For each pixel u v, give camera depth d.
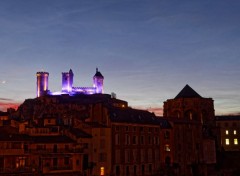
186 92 173.12
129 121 116.25
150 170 121.25
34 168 89.06
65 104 198.62
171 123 133.00
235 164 153.75
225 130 196.75
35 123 122.50
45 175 91.12
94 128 107.06
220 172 145.00
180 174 130.75
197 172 138.38
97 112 115.19
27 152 91.75
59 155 95.62
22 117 184.25
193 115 165.00
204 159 143.50
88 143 105.56
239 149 193.00
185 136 136.50
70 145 99.38
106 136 108.00
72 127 111.88
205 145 145.62
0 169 83.94
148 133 123.12
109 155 107.44
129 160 113.75
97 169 104.62
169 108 171.88
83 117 135.75
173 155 129.75
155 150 125.12
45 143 95.62
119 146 111.06
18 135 95.19
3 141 87.31
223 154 159.00
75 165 98.81
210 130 162.62
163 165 126.25
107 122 110.56
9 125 119.38
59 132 108.12
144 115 129.12
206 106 168.38
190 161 136.38
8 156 88.12
